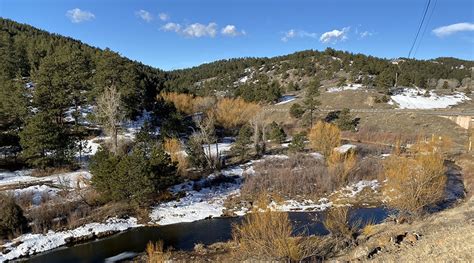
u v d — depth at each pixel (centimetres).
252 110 8638
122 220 3694
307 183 4647
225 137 7756
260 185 4625
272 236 2314
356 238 2706
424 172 3012
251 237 2442
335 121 8381
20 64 9419
